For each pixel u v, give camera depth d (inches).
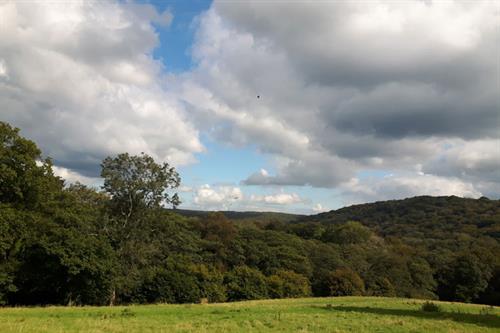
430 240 5447.8
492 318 1168.8
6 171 1603.1
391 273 3971.5
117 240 2297.0
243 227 4921.3
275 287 3304.6
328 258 4136.3
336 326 941.2
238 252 3934.5
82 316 1028.5
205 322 957.2
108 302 2129.7
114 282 2006.6
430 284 3988.7
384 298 2352.4
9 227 1601.9
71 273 1754.4
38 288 1827.0
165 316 1071.6
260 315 1138.0
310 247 4372.5
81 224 2042.3
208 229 4411.9
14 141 1700.3
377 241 5241.1
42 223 1861.5
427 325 980.6
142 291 2458.2
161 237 2512.3
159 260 2748.5
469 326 985.5
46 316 1013.2
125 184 2329.0
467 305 1891.0
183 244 3117.6
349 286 3567.9
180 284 2527.1
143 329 815.7
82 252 1813.5
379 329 910.4
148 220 2388.0
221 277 3088.1
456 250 4815.5
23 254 1803.6
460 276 3873.0
